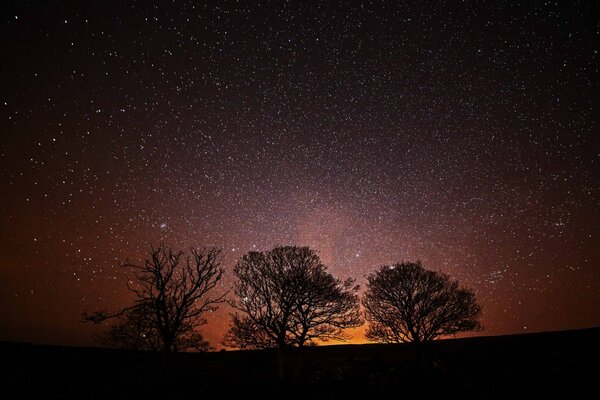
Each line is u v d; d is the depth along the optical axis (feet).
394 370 80.94
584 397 53.57
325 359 100.58
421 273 93.86
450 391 61.93
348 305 89.51
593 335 99.55
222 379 76.13
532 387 60.23
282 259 90.53
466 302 90.94
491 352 92.53
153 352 68.90
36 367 72.13
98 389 61.72
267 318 84.74
